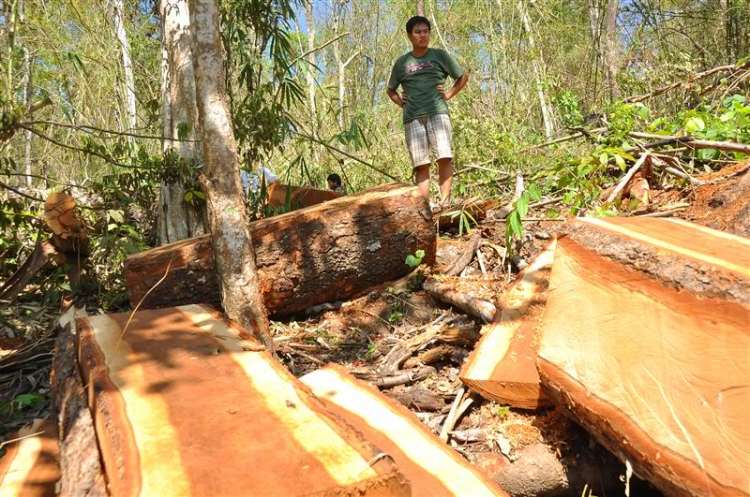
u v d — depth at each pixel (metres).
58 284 4.38
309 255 3.85
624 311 2.09
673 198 3.97
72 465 1.74
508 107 8.03
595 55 10.96
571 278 2.38
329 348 3.54
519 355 2.55
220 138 3.18
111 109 9.22
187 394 1.88
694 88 6.29
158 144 8.18
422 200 4.04
